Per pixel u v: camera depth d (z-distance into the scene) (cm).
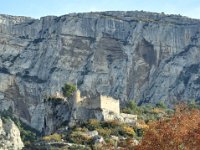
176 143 9712
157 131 9931
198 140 9681
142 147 9869
